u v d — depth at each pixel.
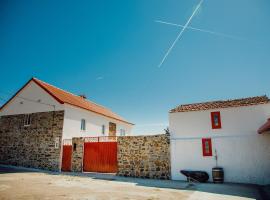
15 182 10.78
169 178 13.70
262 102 12.91
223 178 12.51
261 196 8.66
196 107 14.98
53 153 17.66
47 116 18.88
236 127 13.20
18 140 19.73
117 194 8.66
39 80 21.53
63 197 7.80
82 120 20.47
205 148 13.58
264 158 12.28
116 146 16.19
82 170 16.67
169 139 14.30
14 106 20.95
